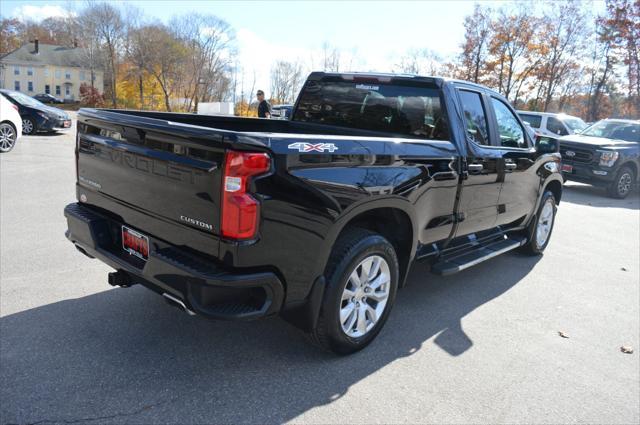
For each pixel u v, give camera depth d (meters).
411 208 3.51
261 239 2.56
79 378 2.90
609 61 34.25
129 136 2.99
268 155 2.54
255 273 2.61
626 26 31.28
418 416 2.79
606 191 12.04
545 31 37.25
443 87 4.02
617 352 3.75
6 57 91.75
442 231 4.04
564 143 12.18
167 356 3.21
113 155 3.12
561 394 3.13
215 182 2.49
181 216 2.71
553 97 39.78
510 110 5.03
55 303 3.86
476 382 3.19
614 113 36.94
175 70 72.56
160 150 2.78
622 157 11.51
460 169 4.00
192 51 72.81
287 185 2.62
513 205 5.11
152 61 71.50
